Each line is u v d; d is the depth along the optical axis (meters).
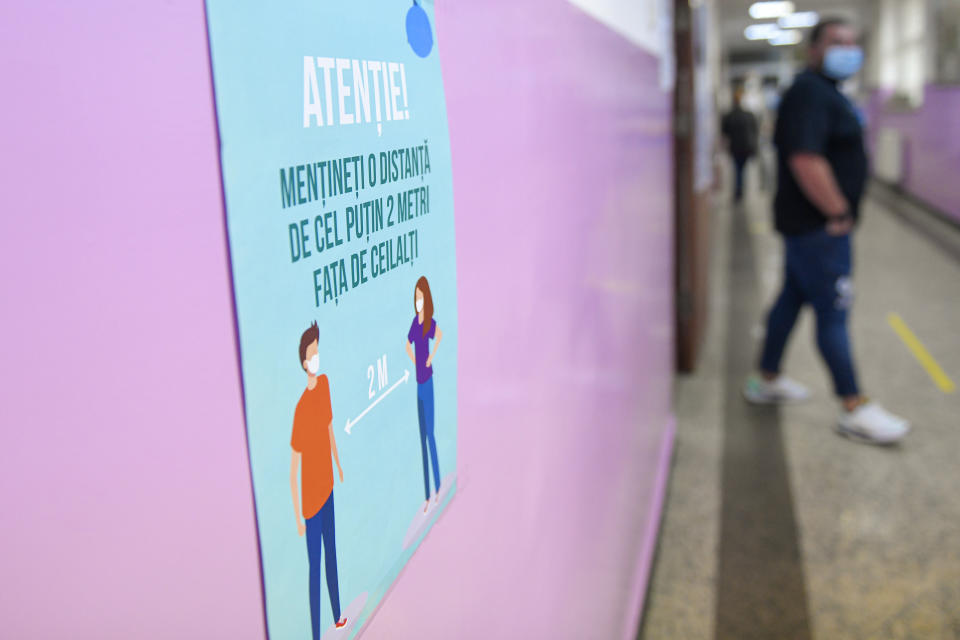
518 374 0.96
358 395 0.48
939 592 2.22
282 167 0.39
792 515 2.67
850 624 2.13
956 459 2.95
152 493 0.32
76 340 0.28
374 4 0.50
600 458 1.61
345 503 0.47
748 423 3.39
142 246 0.31
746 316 5.02
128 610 0.31
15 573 0.26
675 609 2.24
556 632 1.24
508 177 0.88
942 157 8.34
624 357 1.91
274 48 0.38
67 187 0.28
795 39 18.30
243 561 0.38
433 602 0.66
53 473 0.27
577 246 1.31
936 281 5.50
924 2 9.32
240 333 0.36
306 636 0.43
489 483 0.85
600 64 1.49
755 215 9.29
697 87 3.97
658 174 2.65
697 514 2.72
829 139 2.92
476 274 0.77
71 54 0.27
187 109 0.33
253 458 0.38
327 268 0.44
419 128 0.58
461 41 0.71
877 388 3.64
